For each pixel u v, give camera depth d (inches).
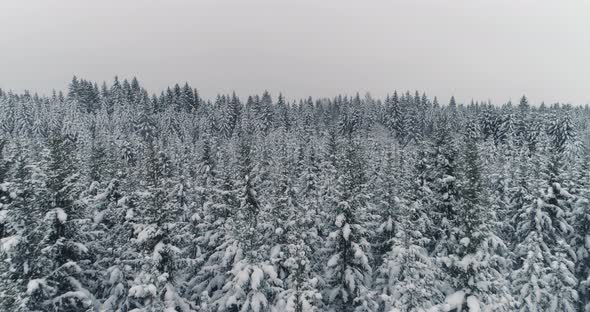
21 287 638.5
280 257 890.1
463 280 785.6
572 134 3048.7
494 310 733.9
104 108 5226.4
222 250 967.0
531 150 3088.1
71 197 790.5
